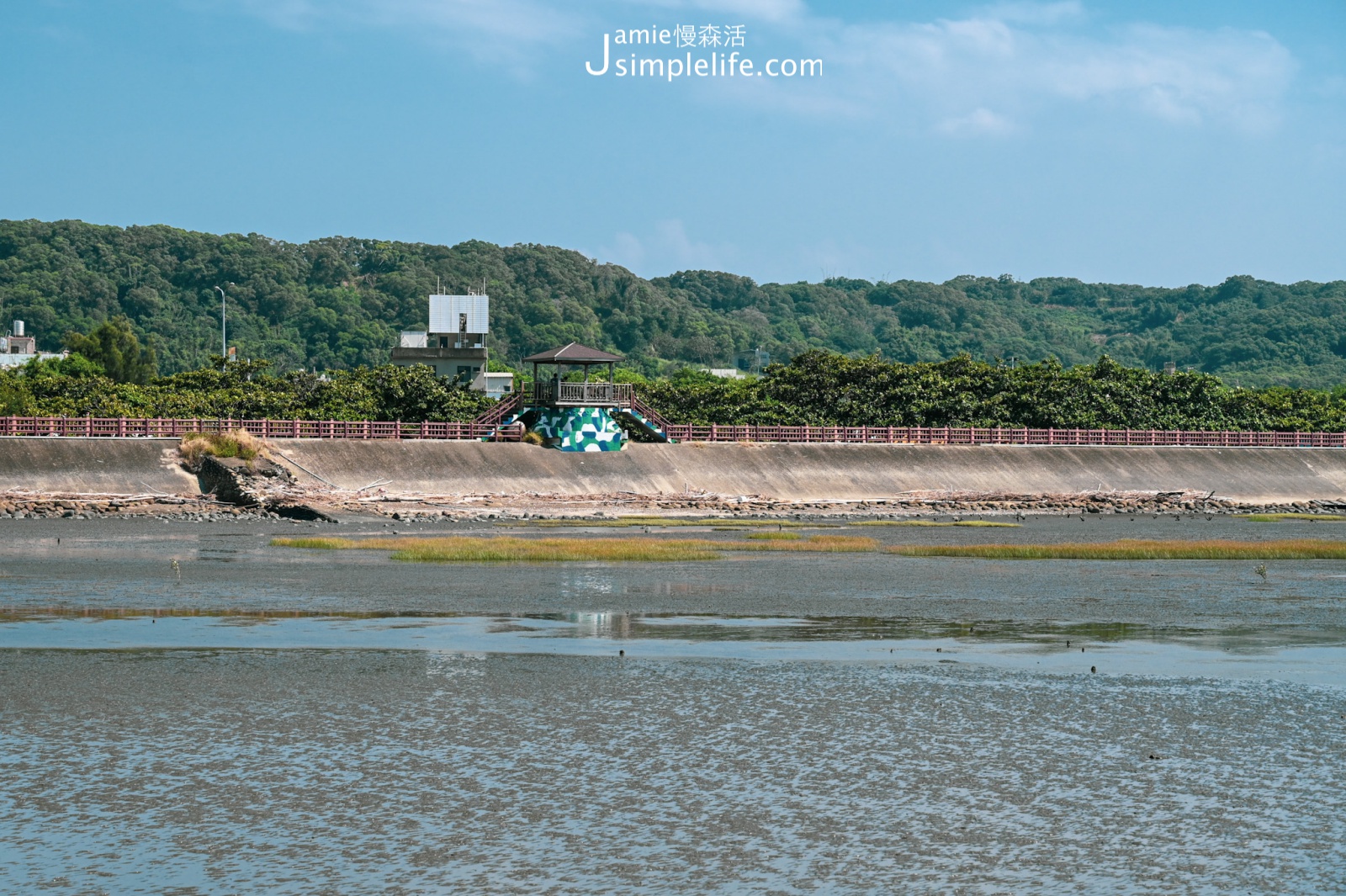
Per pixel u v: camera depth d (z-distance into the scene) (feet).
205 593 172.96
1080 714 102.27
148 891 64.90
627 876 67.21
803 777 84.33
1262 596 181.16
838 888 65.87
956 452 468.75
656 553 228.84
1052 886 66.28
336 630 142.41
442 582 188.44
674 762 87.45
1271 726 98.58
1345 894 65.36
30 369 527.81
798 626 149.18
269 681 113.19
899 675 118.42
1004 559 232.94
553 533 290.15
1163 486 481.05
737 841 72.23
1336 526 361.10
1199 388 572.92
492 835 73.05
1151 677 117.91
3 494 311.88
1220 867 68.74
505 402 416.87
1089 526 347.77
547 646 132.77
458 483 373.20
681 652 130.00
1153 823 75.56
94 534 263.90
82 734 93.50
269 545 243.81
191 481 347.15
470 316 642.22
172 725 96.48
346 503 331.36
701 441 433.07
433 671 118.21
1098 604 171.22
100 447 346.74
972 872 67.92
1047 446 493.36
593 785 82.28
